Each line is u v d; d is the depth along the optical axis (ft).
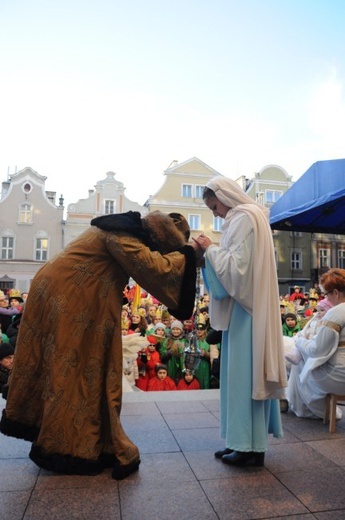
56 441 7.40
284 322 28.81
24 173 105.81
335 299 11.53
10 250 104.06
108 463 7.80
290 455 8.75
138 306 33.47
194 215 110.42
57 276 7.67
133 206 109.40
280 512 6.40
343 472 7.89
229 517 6.24
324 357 10.48
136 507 6.48
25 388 7.63
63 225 106.22
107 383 7.66
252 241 8.27
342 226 22.33
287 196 20.33
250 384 8.12
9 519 6.09
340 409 12.06
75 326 7.55
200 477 7.58
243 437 7.99
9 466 7.89
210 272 8.60
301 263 115.75
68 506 6.47
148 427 10.34
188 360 19.26
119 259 7.61
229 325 8.59
